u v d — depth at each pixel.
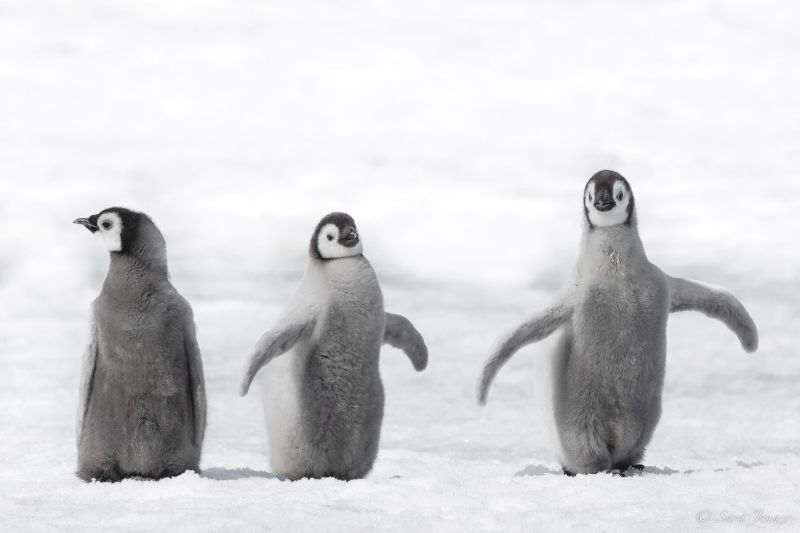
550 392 15.66
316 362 15.10
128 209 14.99
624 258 15.34
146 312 14.71
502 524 11.40
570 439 15.48
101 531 11.20
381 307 15.41
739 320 16.27
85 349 14.97
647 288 15.36
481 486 13.51
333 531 11.14
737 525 11.12
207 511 12.03
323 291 15.17
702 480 13.39
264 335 14.77
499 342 15.38
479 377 15.34
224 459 17.83
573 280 15.61
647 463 17.52
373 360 15.35
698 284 16.41
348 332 15.12
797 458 18.55
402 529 11.22
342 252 15.27
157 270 14.95
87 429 14.90
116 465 14.90
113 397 14.77
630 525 11.18
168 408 14.80
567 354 15.47
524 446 19.97
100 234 14.83
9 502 12.77
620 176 15.50
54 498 13.30
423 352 16.95
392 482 13.75
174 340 14.84
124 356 14.67
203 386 15.05
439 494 12.93
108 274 14.91
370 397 15.33
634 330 15.26
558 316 15.43
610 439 15.42
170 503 12.70
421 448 19.77
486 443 20.23
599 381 15.27
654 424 15.67
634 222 15.53
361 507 12.40
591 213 15.46
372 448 15.52
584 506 12.23
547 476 14.14
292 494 13.11
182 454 14.98
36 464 16.89
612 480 13.62
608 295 15.27
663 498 12.46
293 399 15.14
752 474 13.58
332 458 15.23
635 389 15.34
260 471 16.16
